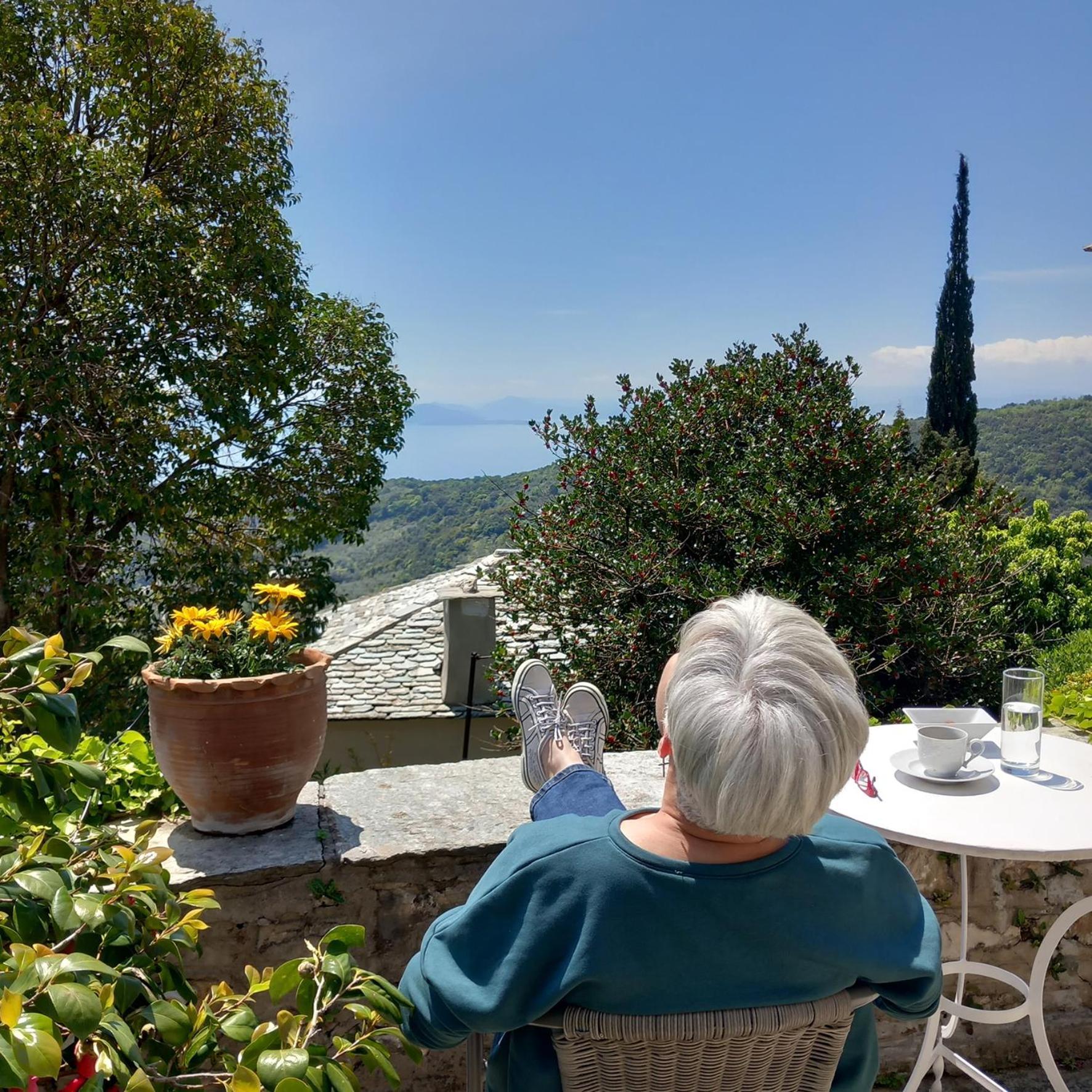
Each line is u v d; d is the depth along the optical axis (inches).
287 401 517.7
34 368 380.5
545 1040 44.1
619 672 265.1
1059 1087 75.5
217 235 453.4
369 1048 48.6
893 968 41.7
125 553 449.4
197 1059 52.4
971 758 77.4
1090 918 92.0
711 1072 41.1
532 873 40.7
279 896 75.3
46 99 424.5
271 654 76.9
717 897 39.3
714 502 261.9
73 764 53.5
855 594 258.4
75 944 51.9
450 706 462.3
